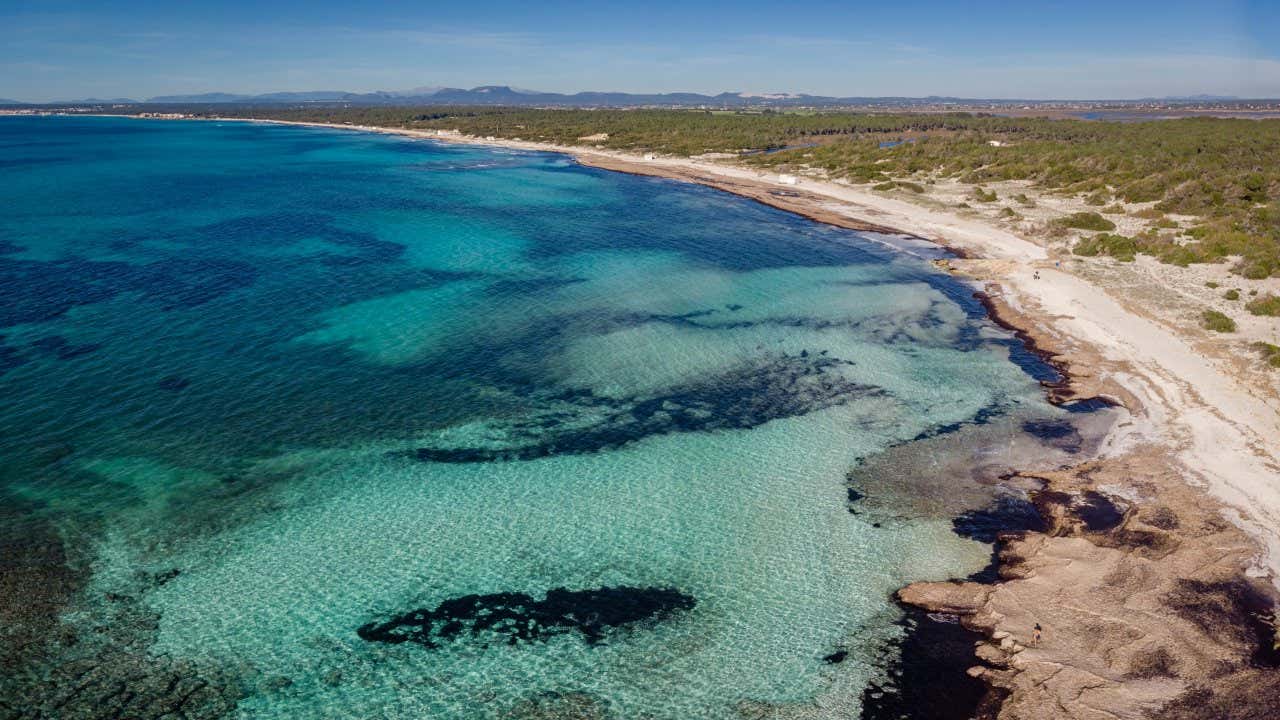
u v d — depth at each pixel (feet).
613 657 62.13
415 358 121.70
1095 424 98.63
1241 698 53.78
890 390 110.93
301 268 172.65
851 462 91.56
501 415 103.40
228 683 59.36
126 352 119.75
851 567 72.59
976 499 83.41
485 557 74.18
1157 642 59.62
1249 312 130.93
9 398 102.37
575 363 120.67
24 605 66.28
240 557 73.56
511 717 56.44
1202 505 78.07
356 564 72.95
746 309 147.02
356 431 98.07
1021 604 65.31
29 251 180.45
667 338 131.75
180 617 65.72
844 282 165.68
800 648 62.80
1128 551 71.77
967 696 57.16
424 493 84.94
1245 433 92.07
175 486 84.74
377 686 59.36
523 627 65.36
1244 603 63.62
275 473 88.02
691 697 58.18
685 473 89.35
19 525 76.79
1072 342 125.70
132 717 56.08
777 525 79.20
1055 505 80.69
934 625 64.59
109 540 75.25
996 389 110.63
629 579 71.31
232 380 111.45
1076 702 54.44
